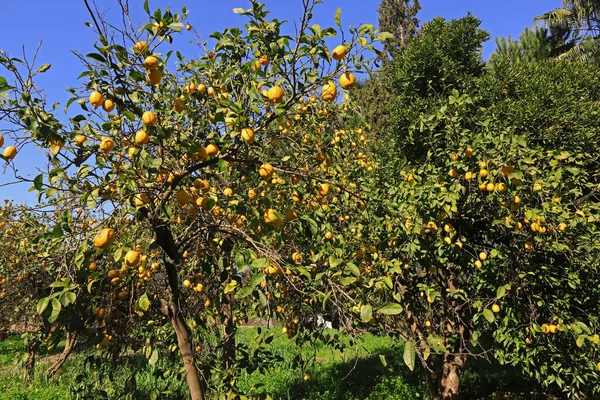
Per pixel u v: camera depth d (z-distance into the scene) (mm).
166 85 2855
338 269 2408
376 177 4656
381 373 7762
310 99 3047
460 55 7254
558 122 5699
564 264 4820
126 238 2438
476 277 5043
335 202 3646
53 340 2996
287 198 3256
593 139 5602
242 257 2211
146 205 2289
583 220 3760
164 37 2322
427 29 7684
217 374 2900
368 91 12180
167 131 2145
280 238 2594
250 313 3656
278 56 2479
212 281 3334
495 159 3629
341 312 2732
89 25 2225
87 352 3766
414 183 4020
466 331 5285
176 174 2373
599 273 4645
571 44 12336
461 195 4117
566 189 4523
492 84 6590
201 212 2592
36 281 4012
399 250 4312
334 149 3359
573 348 4660
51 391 5801
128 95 2268
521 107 5852
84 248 2104
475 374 7695
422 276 4828
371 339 11164
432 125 4453
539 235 3975
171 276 2600
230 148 2467
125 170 2121
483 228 4875
